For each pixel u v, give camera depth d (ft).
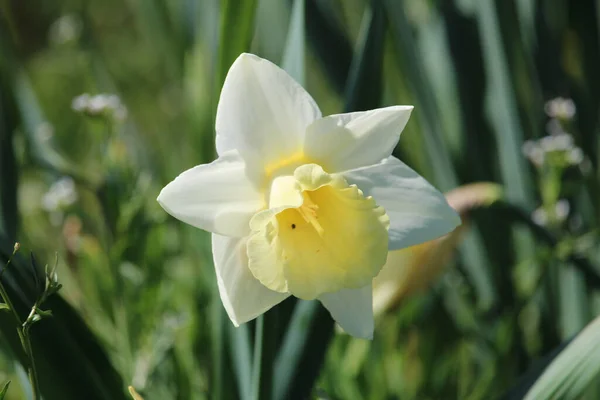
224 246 1.76
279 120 1.77
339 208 1.79
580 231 2.37
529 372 1.85
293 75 1.97
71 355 1.82
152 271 2.25
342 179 1.77
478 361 2.39
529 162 2.40
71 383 1.82
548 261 2.18
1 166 2.16
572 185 2.33
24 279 1.84
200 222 1.73
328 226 1.80
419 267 1.95
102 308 2.24
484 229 2.38
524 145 2.40
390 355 2.33
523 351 2.28
